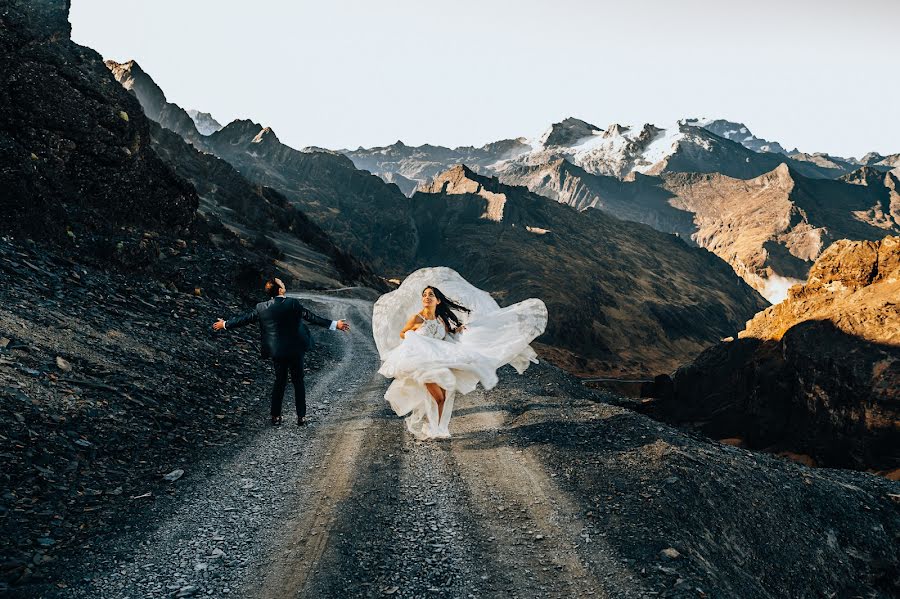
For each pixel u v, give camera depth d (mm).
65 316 8422
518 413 8211
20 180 11344
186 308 12391
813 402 44219
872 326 43531
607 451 6348
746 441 50375
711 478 5773
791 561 5340
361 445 6738
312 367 12727
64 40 15156
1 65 12875
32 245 10672
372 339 20969
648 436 6695
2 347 6539
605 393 15828
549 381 11641
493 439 6980
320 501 5145
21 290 8586
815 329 46875
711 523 5105
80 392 6441
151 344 9125
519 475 5832
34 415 5598
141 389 7223
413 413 7266
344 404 8938
